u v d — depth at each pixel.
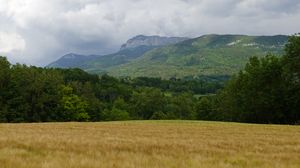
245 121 89.94
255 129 44.16
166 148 20.77
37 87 98.88
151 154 17.91
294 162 16.62
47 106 101.19
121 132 35.34
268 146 23.83
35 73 102.44
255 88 84.06
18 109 96.00
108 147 19.84
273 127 48.84
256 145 24.27
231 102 94.81
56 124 51.25
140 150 19.41
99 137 26.88
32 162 13.70
